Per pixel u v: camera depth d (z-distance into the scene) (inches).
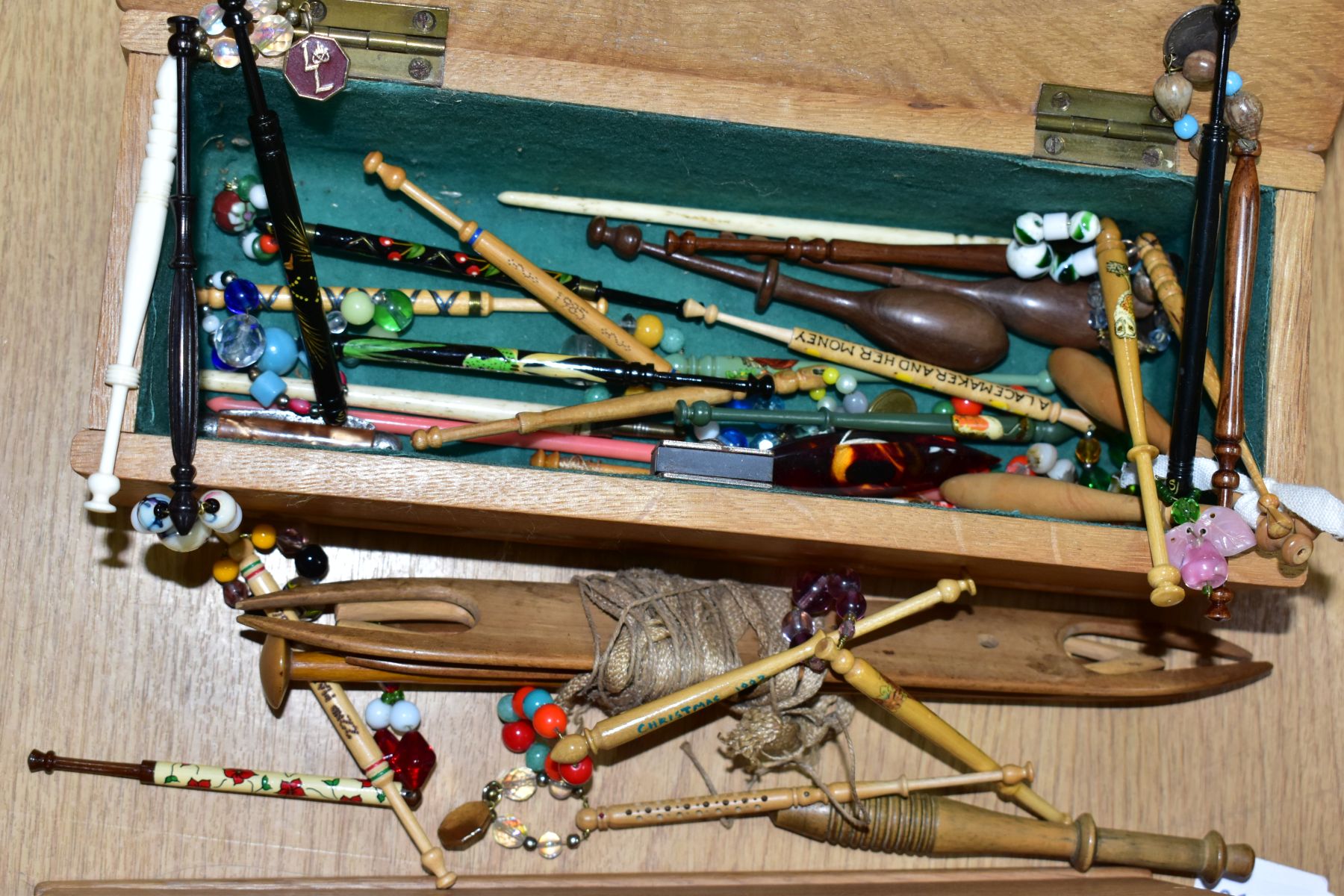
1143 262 44.0
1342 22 41.8
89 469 35.9
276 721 44.5
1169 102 41.4
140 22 38.0
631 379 43.9
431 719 45.0
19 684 43.5
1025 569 40.9
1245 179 40.3
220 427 40.9
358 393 43.5
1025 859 47.3
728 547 41.5
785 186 44.8
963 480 44.0
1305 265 42.1
